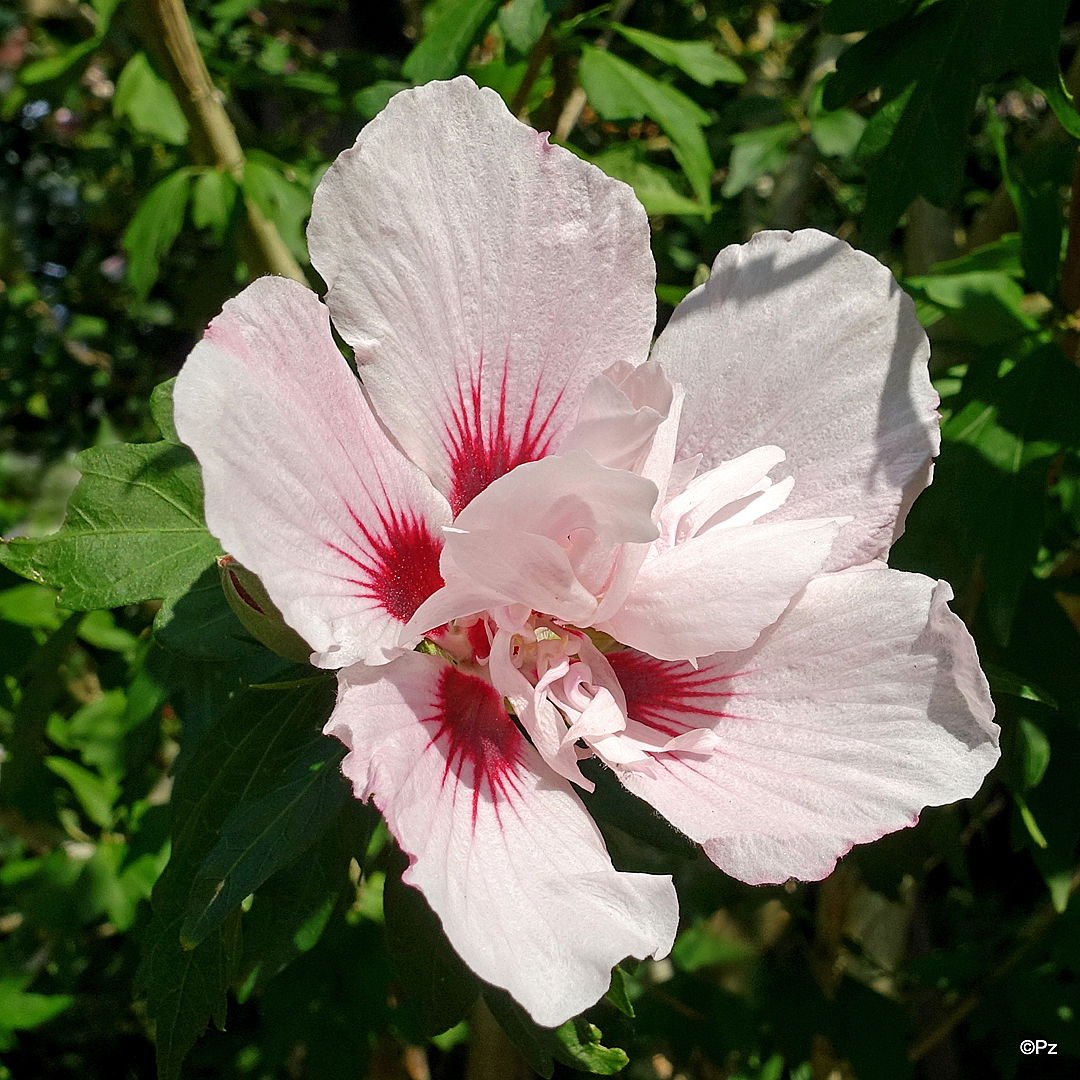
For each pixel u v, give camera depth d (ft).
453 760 0.41
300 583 0.37
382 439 0.42
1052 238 0.67
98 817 0.95
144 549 0.49
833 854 0.39
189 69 0.78
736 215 1.26
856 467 0.45
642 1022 0.93
